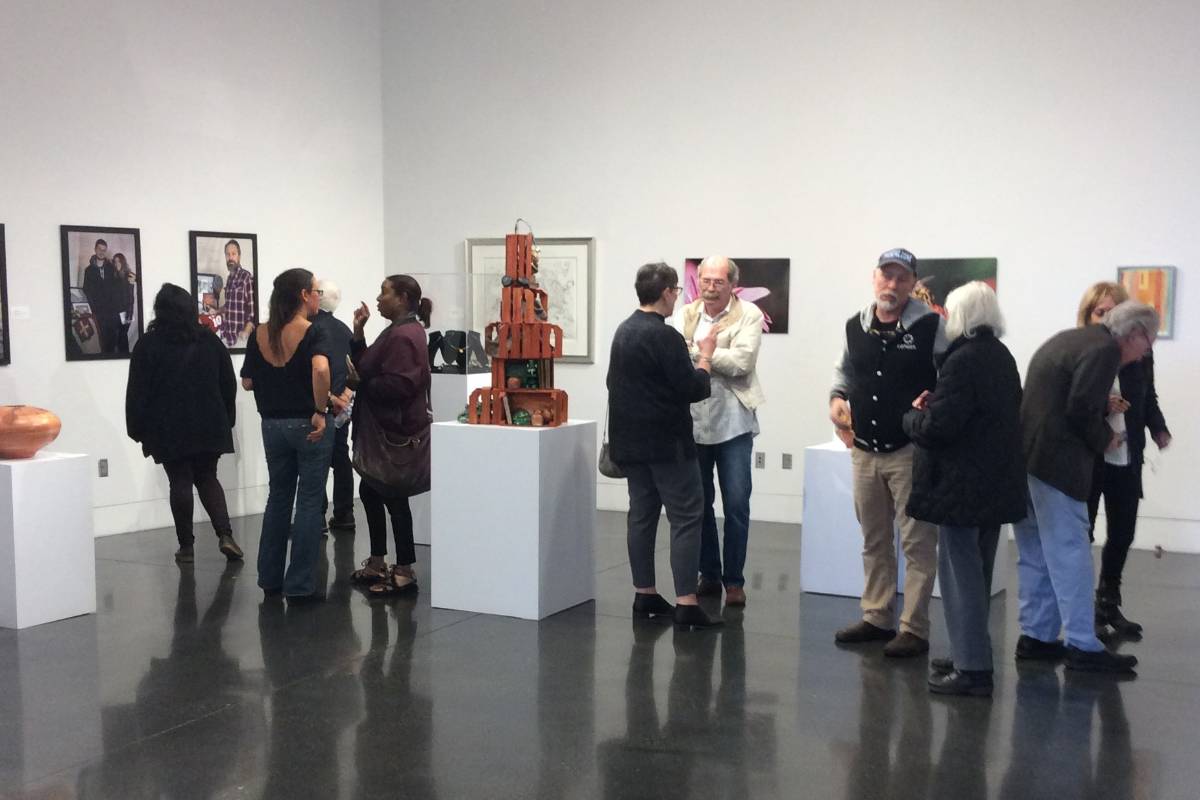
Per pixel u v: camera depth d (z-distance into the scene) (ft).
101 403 23.63
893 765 11.31
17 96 21.90
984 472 12.78
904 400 14.53
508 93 28.32
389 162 30.09
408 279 18.15
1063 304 23.09
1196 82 21.80
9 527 16.16
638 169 26.89
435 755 11.54
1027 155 23.20
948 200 23.91
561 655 14.98
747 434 17.69
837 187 24.89
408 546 18.44
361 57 29.45
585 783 10.85
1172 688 13.70
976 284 12.96
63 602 16.83
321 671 14.29
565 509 17.24
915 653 14.96
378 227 30.22
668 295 16.21
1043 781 10.93
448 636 15.89
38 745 11.80
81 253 23.11
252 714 12.73
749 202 25.75
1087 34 22.56
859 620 16.81
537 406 17.20
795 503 25.73
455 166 29.19
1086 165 22.75
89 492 17.13
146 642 15.60
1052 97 22.91
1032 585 14.82
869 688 13.67
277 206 27.40
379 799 10.49
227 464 26.27
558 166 27.84
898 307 14.47
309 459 17.85
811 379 25.40
